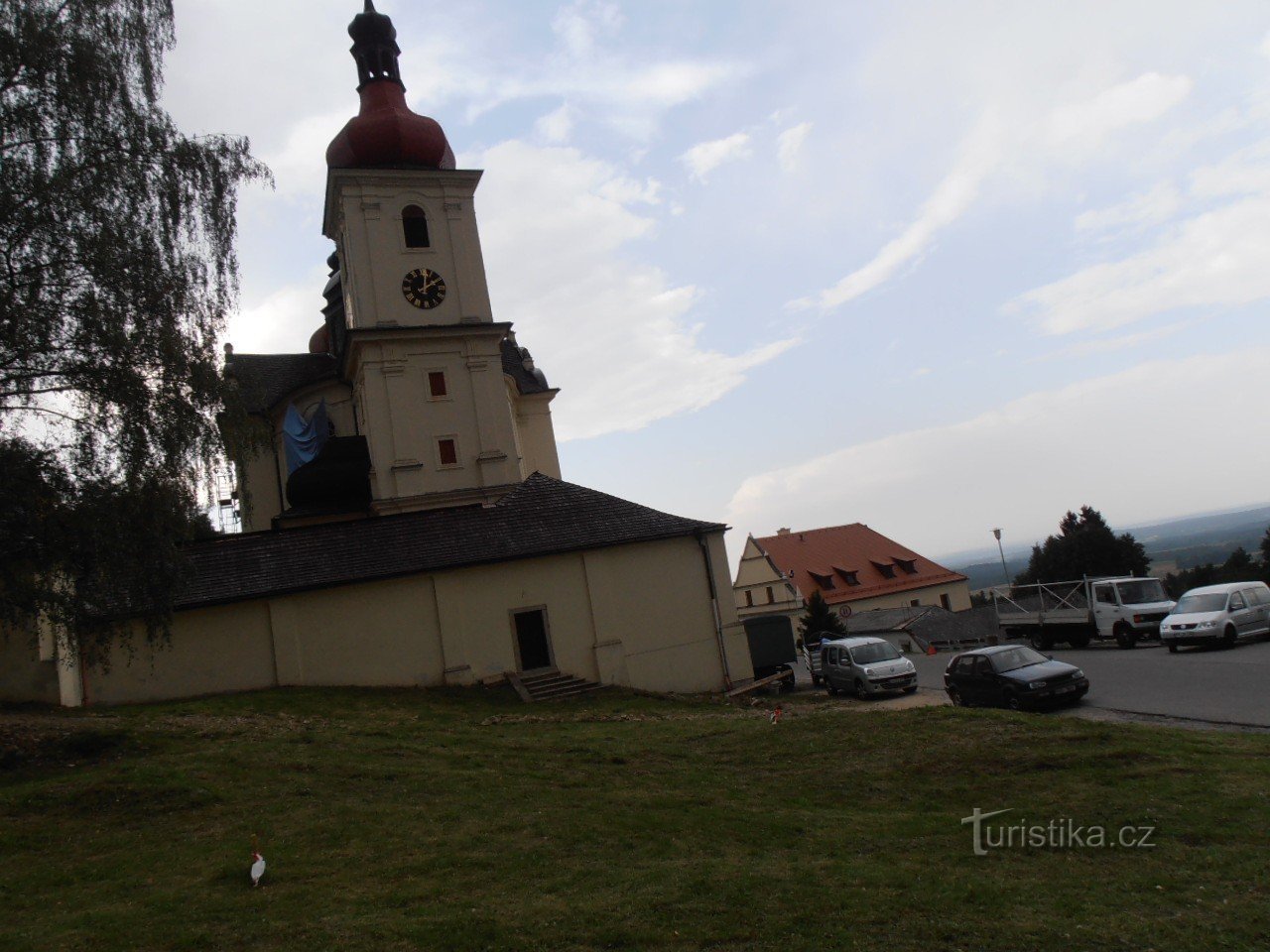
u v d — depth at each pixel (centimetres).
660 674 2972
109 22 1878
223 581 2611
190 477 1842
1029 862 896
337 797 1283
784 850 997
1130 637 2994
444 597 2784
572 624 2908
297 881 932
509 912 802
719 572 3122
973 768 1293
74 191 1695
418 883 908
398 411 3934
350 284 4134
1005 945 693
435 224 4178
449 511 3069
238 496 2039
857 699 2694
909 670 2670
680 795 1269
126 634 1861
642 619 2995
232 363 2058
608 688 2836
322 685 2609
